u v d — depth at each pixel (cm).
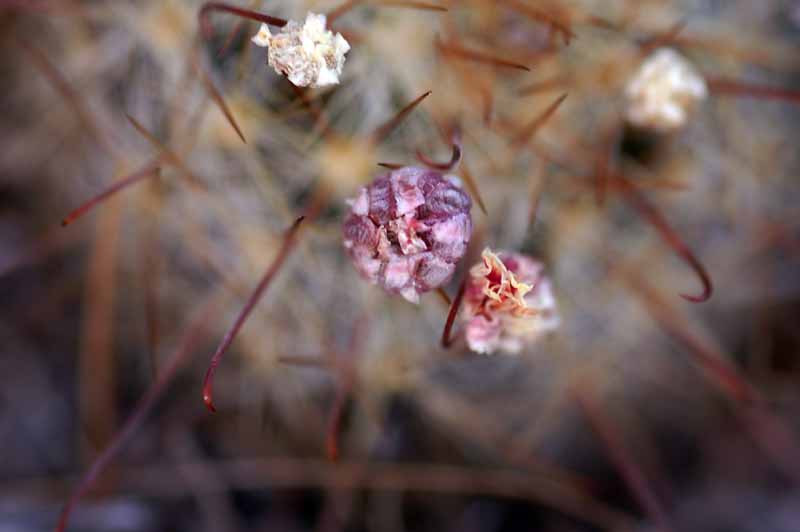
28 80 13
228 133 12
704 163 13
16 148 14
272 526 14
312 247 12
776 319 14
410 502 14
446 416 13
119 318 13
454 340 11
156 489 14
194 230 13
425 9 12
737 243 13
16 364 14
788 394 14
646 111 12
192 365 14
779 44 13
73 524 14
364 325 12
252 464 14
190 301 13
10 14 13
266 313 13
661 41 12
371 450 13
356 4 12
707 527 14
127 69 12
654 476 14
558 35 12
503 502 14
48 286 14
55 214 14
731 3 13
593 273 13
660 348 14
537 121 12
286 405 13
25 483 14
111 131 13
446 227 10
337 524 14
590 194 13
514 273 11
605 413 14
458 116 12
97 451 14
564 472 14
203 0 12
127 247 13
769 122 13
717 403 14
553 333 13
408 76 12
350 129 12
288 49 11
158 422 14
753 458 14
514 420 13
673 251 13
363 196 11
